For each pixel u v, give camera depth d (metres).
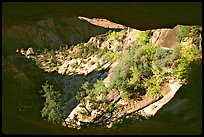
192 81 18.16
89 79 30.78
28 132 8.23
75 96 28.69
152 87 23.22
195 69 19.94
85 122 23.45
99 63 32.22
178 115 15.10
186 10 9.84
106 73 30.16
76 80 31.59
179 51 23.39
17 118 9.37
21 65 31.12
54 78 32.28
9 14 9.73
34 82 29.97
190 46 23.23
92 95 25.17
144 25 11.73
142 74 24.39
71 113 25.80
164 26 11.86
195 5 9.49
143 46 26.97
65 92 30.27
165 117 15.65
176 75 22.11
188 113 14.78
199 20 10.87
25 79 26.66
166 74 23.30
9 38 31.59
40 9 9.59
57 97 25.28
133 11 10.05
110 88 24.98
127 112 22.70
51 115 22.33
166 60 23.92
